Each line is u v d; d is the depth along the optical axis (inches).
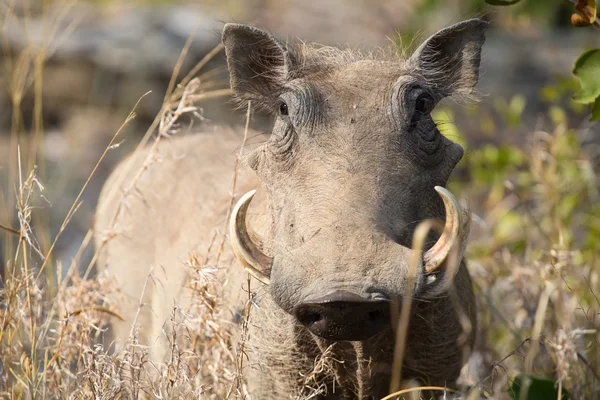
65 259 1002.1
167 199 764.6
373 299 449.4
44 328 687.1
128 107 1489.9
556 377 656.4
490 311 741.3
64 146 1392.7
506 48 1552.7
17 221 1042.7
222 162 775.1
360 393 566.3
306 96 539.5
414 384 576.4
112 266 772.6
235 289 622.8
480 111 1235.2
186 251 698.8
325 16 1940.2
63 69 1482.5
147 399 592.7
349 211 483.5
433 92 578.2
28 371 598.9
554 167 857.5
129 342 609.3
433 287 479.2
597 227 808.3
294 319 554.3
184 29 1582.2
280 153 543.8
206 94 712.4
